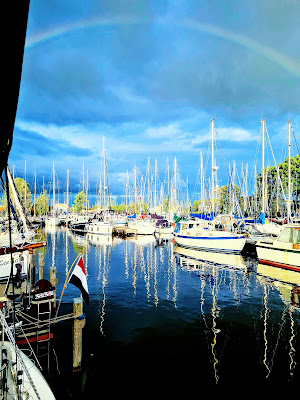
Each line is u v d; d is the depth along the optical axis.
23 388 6.12
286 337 12.28
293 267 23.53
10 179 22.48
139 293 18.75
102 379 9.30
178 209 65.94
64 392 8.64
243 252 34.19
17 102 2.71
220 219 47.41
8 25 1.88
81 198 106.50
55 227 78.25
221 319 14.23
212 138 37.16
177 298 17.64
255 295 18.28
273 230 35.31
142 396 8.53
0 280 19.12
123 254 35.38
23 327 10.80
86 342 11.75
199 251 35.59
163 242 48.03
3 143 3.44
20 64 2.26
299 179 60.69
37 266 28.02
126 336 12.30
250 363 10.23
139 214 66.69
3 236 25.97
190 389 8.82
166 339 12.04
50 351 10.75
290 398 8.39
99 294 18.52
